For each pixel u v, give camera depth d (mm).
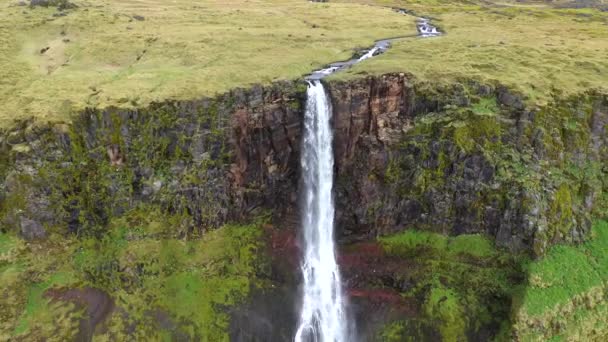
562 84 51438
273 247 49406
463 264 46750
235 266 47500
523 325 40875
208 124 45531
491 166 46281
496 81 50500
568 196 46344
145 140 44156
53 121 42500
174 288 44594
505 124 47750
